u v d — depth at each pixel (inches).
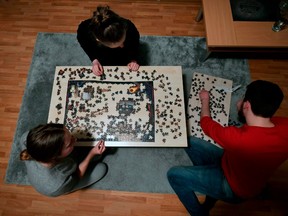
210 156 88.4
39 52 112.2
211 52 103.9
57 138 59.3
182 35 116.3
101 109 79.4
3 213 88.9
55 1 121.5
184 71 108.5
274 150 58.8
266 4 96.8
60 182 68.2
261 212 89.4
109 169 93.6
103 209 89.5
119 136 76.9
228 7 96.3
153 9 120.8
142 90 81.9
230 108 101.7
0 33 116.5
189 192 81.4
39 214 88.8
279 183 92.8
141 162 94.7
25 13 120.2
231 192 72.9
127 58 91.9
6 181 92.3
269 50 93.7
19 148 96.3
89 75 83.7
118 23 66.1
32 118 100.8
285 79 107.9
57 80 83.0
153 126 77.9
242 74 108.3
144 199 90.6
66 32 116.6
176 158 95.3
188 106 97.0
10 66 110.4
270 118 60.6
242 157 62.0
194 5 121.0
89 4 121.3
